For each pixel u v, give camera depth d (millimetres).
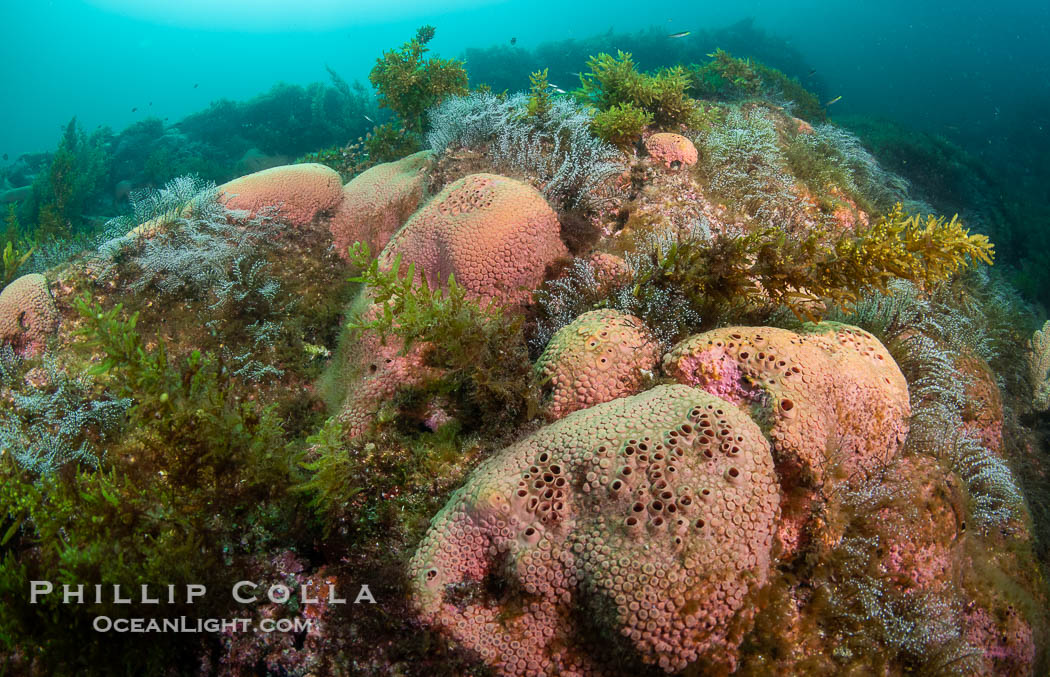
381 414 792
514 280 904
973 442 813
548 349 760
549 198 1084
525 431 711
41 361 935
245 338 988
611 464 579
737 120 1427
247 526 631
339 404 871
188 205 1146
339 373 905
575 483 586
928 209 1973
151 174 3301
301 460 680
